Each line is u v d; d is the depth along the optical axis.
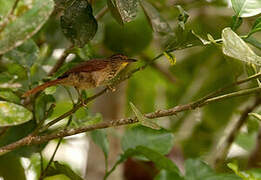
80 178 8.80
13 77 8.41
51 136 7.86
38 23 6.21
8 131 9.52
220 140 14.06
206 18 13.11
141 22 11.07
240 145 13.52
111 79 9.54
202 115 14.24
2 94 8.23
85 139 12.97
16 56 9.03
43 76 10.33
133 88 14.88
